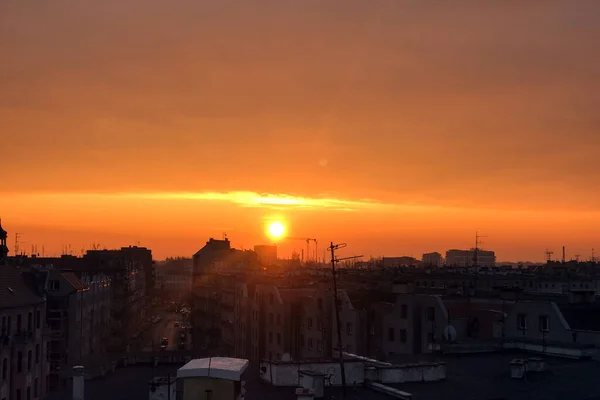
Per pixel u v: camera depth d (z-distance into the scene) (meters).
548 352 51.16
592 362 47.16
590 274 196.50
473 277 156.25
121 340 191.62
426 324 90.44
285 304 120.31
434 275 162.62
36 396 104.94
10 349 95.19
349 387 37.53
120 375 44.31
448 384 39.25
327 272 148.00
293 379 37.44
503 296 95.12
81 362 46.06
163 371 45.75
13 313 97.31
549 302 62.28
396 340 95.19
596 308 64.19
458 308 91.12
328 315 107.75
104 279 175.12
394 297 101.38
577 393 37.00
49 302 127.88
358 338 100.56
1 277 102.12
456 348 51.84
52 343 124.38
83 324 140.12
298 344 117.31
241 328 149.38
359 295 107.62
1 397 90.44
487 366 45.44
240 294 152.25
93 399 37.00
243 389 33.69
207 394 29.61
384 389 36.16
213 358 32.50
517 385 39.19
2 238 121.88
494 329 68.06
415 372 39.84
